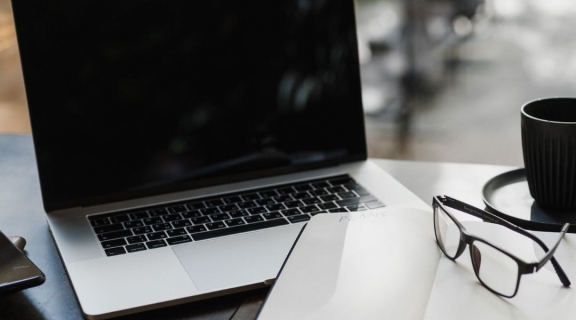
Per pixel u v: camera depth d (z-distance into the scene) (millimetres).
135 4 810
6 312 625
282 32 878
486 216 695
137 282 639
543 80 2490
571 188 747
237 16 855
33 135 791
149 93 829
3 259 635
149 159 838
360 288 582
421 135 2318
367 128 2385
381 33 2467
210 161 865
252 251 695
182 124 848
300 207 797
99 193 821
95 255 694
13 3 766
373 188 843
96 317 591
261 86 877
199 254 690
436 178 893
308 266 620
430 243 664
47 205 802
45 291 660
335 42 906
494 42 2564
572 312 552
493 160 2121
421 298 572
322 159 915
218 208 801
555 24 2539
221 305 631
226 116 866
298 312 551
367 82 2510
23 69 778
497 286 588
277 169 896
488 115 2389
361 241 662
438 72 2520
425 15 2447
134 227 758
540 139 739
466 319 542
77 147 808
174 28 829
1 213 831
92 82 805
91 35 798
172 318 611
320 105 907
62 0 782
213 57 851
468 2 2449
